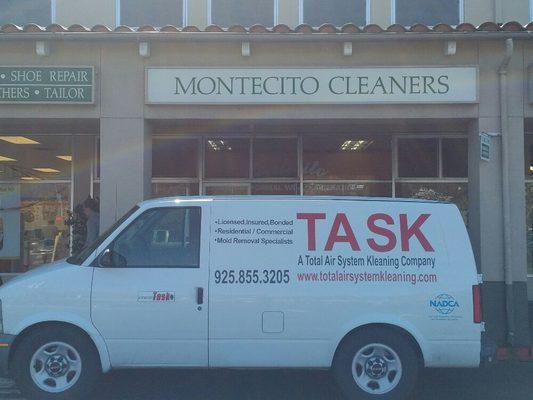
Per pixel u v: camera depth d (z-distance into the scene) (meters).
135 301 6.80
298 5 12.38
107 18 12.34
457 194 13.22
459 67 9.88
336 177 13.30
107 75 9.97
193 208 7.04
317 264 6.89
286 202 7.03
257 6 12.41
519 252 9.84
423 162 13.27
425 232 6.99
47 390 6.82
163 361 6.84
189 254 6.94
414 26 9.76
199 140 13.30
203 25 12.34
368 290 6.84
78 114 9.97
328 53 9.94
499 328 9.76
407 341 6.90
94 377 6.87
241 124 10.94
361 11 12.41
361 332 6.88
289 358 6.83
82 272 6.87
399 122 10.48
